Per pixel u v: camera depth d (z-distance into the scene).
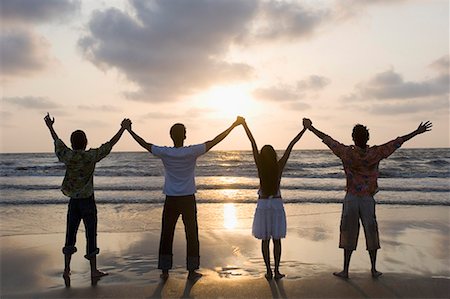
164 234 5.49
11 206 13.34
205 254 7.02
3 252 7.27
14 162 57.22
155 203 13.80
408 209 12.27
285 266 6.24
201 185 20.41
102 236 8.58
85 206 5.34
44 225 10.02
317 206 12.98
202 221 10.39
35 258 6.86
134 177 26.58
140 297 4.83
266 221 5.43
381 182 21.86
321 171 33.00
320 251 7.21
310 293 4.90
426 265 6.21
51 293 5.02
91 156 5.25
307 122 5.56
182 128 5.44
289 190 18.09
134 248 7.54
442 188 18.14
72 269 6.19
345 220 5.48
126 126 5.41
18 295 4.96
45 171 34.56
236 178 26.70
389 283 5.27
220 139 5.43
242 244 7.75
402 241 7.91
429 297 4.76
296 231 9.00
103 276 5.75
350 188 5.45
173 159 5.30
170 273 5.89
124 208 12.70
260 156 5.50
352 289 5.03
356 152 5.32
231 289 5.08
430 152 69.25
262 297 4.78
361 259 6.61
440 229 9.10
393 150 5.26
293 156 67.06
